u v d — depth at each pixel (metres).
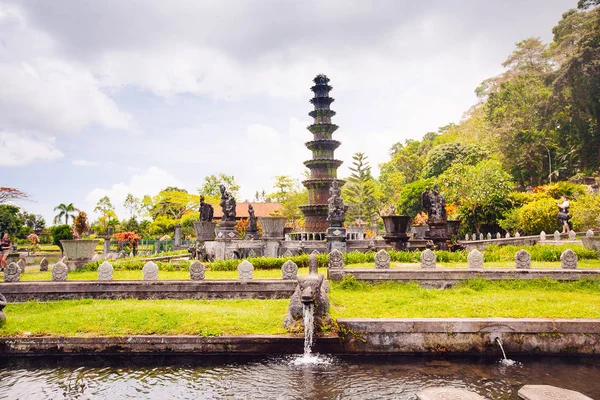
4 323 10.88
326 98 33.38
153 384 8.64
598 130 48.06
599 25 45.47
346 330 10.16
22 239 62.59
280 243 26.61
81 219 36.12
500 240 28.98
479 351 10.10
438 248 23.34
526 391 7.88
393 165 84.62
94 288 13.77
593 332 9.91
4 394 8.26
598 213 27.95
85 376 9.09
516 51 62.62
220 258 25.42
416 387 8.33
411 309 11.34
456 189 39.94
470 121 71.69
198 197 75.75
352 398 7.86
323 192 32.19
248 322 10.71
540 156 53.97
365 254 18.73
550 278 13.47
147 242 46.06
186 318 10.92
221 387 8.43
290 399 7.84
